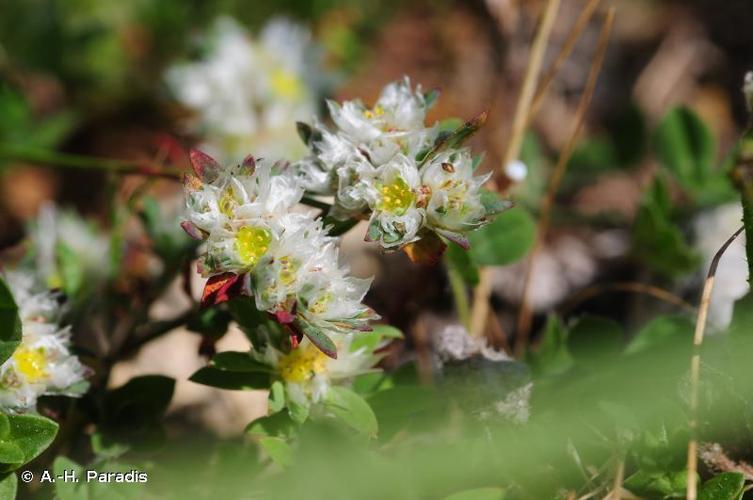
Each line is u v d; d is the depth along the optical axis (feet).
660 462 0.46
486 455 0.47
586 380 0.50
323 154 0.45
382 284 0.60
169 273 0.52
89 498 0.47
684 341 0.50
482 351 0.48
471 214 0.44
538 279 0.62
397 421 0.48
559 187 0.66
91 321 0.54
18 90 0.62
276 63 0.66
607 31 0.55
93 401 0.49
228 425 0.55
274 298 0.44
